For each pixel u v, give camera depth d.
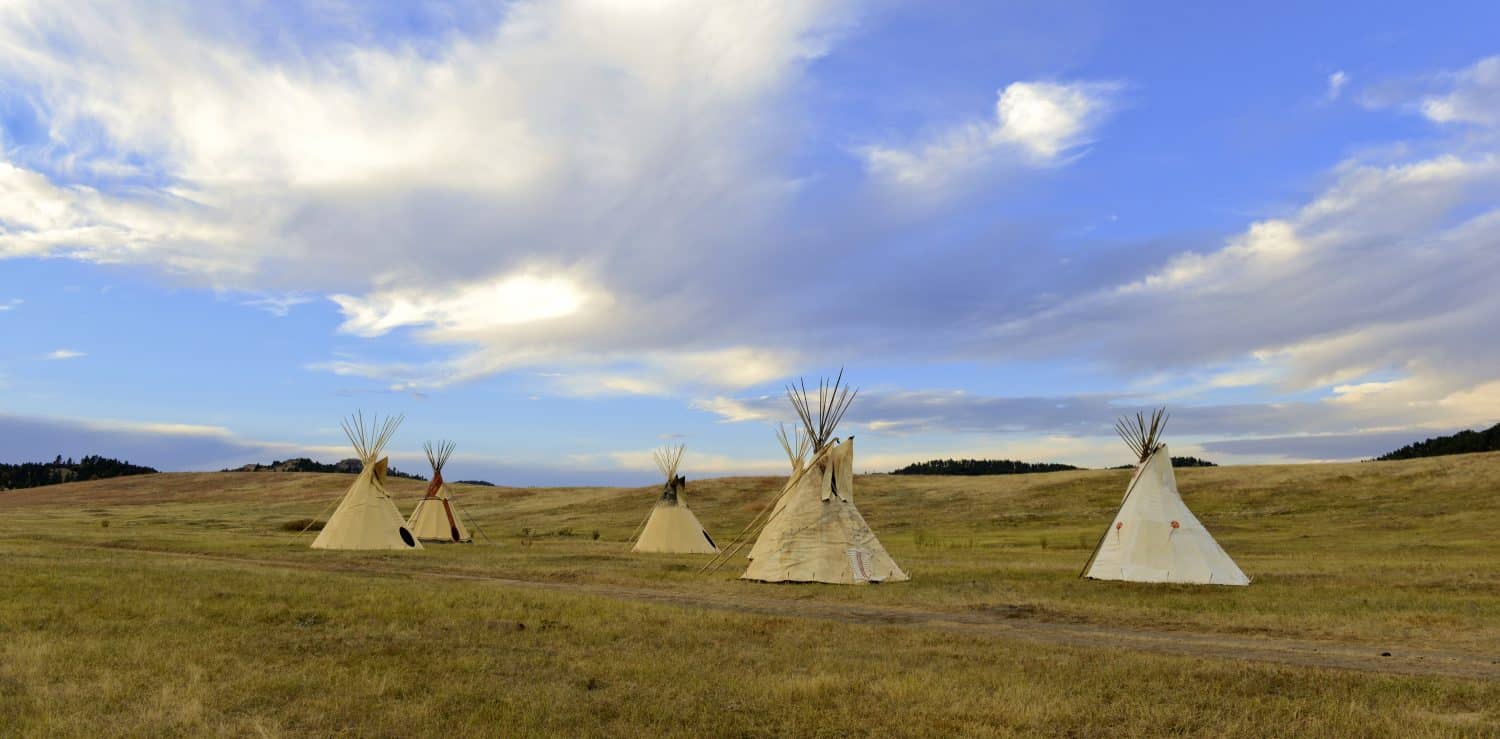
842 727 7.28
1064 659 10.32
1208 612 14.78
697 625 12.69
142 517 64.88
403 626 12.03
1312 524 44.69
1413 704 8.23
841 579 19.98
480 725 7.08
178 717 7.05
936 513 57.66
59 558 22.48
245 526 54.31
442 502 41.03
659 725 7.25
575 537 47.12
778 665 9.88
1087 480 63.47
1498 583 18.14
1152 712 7.73
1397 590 17.59
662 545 34.19
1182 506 20.86
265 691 8.02
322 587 16.23
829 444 22.20
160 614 12.20
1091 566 20.67
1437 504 47.22
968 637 12.05
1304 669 9.77
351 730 6.91
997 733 7.13
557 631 11.88
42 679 8.24
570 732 7.00
